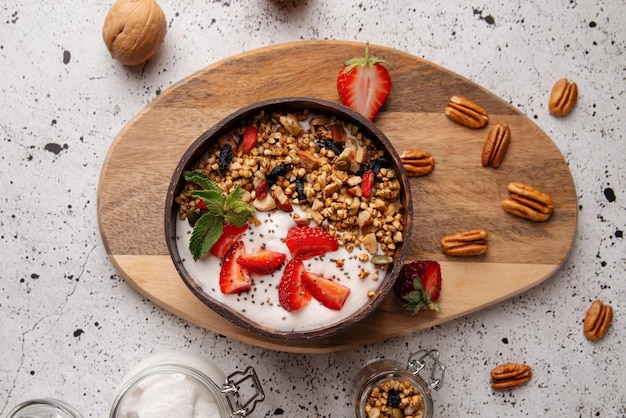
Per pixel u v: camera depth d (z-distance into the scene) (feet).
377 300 1.90
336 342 2.08
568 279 2.15
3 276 2.13
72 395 2.13
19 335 2.13
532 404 2.15
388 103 2.09
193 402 1.98
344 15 2.16
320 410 2.14
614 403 2.15
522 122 2.10
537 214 2.08
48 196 2.14
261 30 2.15
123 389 1.96
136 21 2.03
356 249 1.98
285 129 2.01
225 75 2.08
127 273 2.06
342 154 1.98
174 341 2.13
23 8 2.15
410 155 2.07
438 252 2.09
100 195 2.07
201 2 2.15
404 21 2.16
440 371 2.15
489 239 2.10
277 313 1.95
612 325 2.16
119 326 2.13
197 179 1.90
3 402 2.12
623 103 2.16
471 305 2.09
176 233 1.97
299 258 1.96
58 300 2.13
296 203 1.98
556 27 2.16
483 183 2.10
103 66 2.15
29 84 2.14
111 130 2.14
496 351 2.15
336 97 2.09
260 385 2.06
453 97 2.09
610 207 2.16
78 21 2.15
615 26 2.16
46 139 2.14
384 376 2.01
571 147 2.16
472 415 2.15
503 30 2.17
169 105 2.08
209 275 1.95
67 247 2.14
